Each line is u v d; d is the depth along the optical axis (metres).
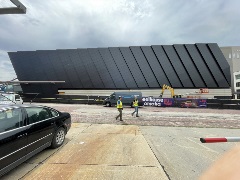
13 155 4.28
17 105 5.08
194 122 12.34
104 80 45.38
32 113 5.38
